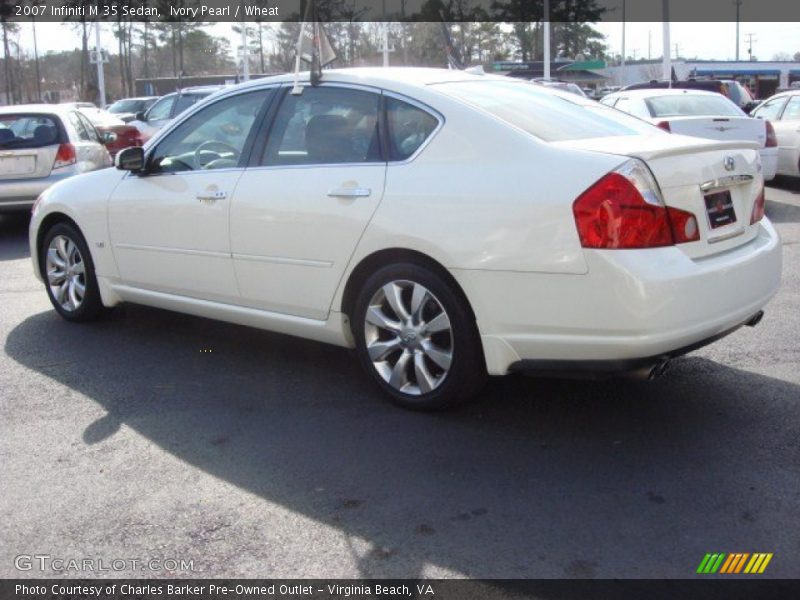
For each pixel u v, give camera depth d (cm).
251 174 468
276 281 457
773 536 303
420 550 300
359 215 412
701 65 5384
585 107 452
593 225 344
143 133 1692
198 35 4219
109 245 554
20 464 378
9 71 5250
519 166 371
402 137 414
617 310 343
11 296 700
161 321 612
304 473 362
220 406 442
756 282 388
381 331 429
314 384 472
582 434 394
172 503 339
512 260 363
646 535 305
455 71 471
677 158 363
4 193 949
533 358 373
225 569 293
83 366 513
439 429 404
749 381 455
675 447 377
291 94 468
